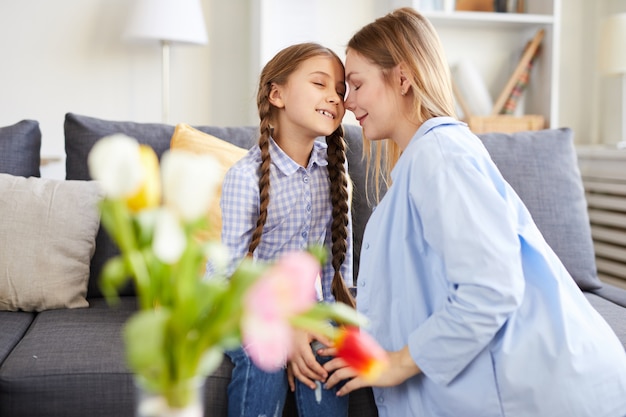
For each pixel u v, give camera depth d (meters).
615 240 2.90
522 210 1.36
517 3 3.19
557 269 1.36
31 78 2.90
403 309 1.32
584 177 3.11
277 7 2.91
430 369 1.22
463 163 1.26
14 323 1.63
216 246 0.70
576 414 1.23
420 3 3.00
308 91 1.50
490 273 1.18
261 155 1.54
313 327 0.69
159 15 2.65
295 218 1.58
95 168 0.65
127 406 1.34
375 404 1.43
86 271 1.79
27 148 1.97
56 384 1.33
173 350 0.67
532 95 3.20
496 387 1.23
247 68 3.12
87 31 2.92
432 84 1.40
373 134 1.46
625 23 2.86
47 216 1.76
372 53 1.42
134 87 2.99
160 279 0.69
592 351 1.26
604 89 3.28
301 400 1.36
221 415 1.36
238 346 1.40
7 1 2.86
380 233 1.35
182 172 0.65
